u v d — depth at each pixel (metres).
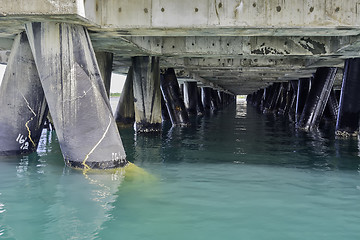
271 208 5.02
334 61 12.55
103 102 6.86
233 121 19.72
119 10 6.70
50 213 4.71
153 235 4.09
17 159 7.82
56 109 6.75
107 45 9.23
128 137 12.04
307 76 18.30
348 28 6.48
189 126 15.98
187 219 4.57
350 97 12.11
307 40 10.12
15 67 7.65
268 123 18.48
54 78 6.62
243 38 10.34
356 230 4.30
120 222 4.45
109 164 6.80
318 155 9.04
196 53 10.66
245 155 8.99
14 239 3.94
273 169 7.43
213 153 9.23
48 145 10.05
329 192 5.81
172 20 6.61
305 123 14.85
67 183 6.05
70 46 6.52
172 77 15.53
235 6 6.49
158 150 9.63
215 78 23.20
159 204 5.13
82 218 4.56
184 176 6.75
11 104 7.79
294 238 4.07
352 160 8.41
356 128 12.43
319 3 6.41
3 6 5.80
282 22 6.45
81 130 6.71
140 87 12.40
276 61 13.69
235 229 4.29
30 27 6.58
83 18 6.02
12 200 5.20
